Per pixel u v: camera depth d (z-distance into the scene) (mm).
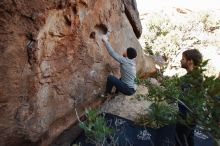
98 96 5480
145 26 10781
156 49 9883
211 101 2652
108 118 4906
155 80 7066
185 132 3984
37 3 3463
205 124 2715
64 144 4879
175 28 10773
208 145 4449
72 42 4367
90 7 4641
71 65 4449
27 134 3852
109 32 5418
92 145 4512
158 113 3381
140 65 6832
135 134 4809
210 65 8969
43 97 3979
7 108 3484
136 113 5742
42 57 3793
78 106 4910
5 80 3367
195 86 2760
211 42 10758
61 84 4305
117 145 4418
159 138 4629
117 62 5781
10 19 3250
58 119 4535
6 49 3299
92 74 5059
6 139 3652
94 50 4992
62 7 3887
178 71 9328
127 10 6383
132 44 6484
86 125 3654
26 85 3646
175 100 3234
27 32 3461
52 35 3918
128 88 5422
